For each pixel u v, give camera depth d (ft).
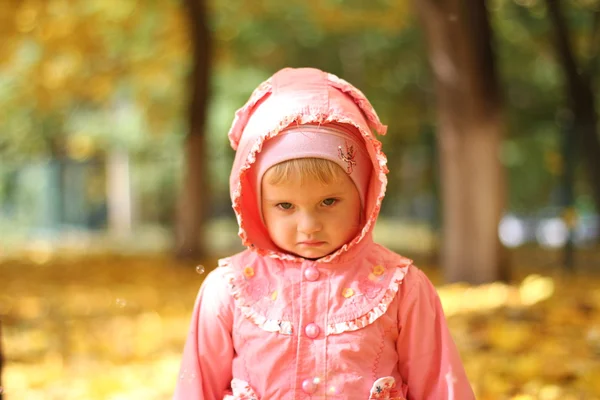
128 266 41.14
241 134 8.21
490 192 26.84
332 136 7.45
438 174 43.32
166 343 19.84
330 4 45.52
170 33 49.70
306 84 7.79
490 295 24.48
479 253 27.02
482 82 26.22
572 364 14.73
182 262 40.78
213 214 89.56
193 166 41.29
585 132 39.42
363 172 7.73
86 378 16.25
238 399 7.44
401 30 48.65
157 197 91.56
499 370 14.74
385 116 54.85
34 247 63.16
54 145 78.64
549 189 65.57
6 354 18.48
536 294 24.27
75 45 46.68
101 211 91.86
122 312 25.26
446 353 7.63
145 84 60.54
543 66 55.21
